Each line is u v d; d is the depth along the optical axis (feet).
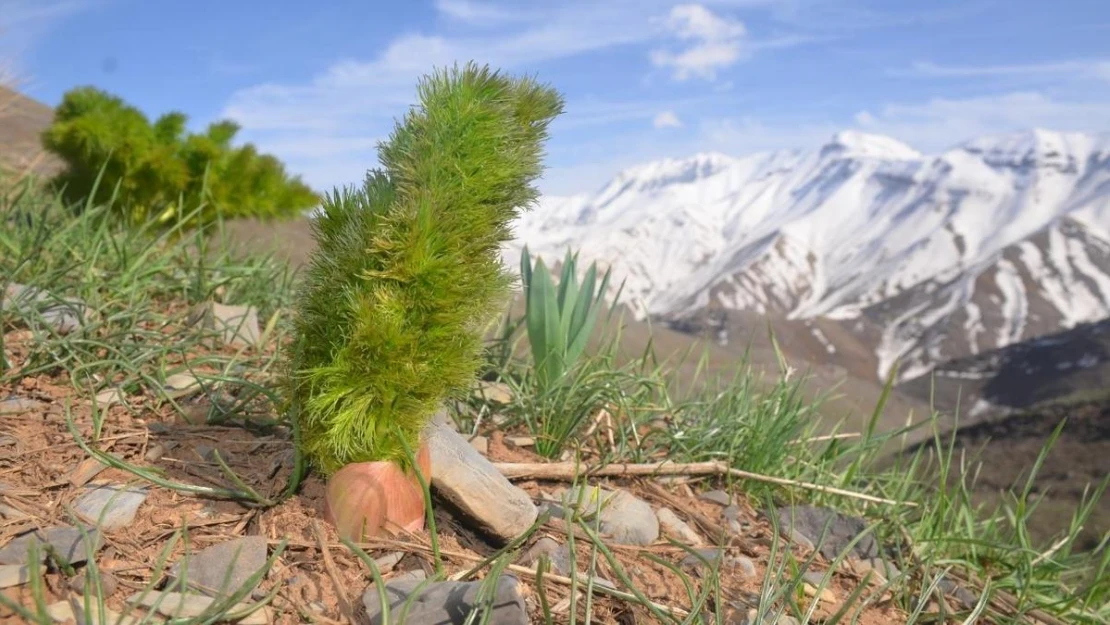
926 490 2.60
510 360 2.51
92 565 1.12
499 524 1.49
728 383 2.59
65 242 2.64
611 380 2.31
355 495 1.36
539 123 1.39
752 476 2.18
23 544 1.23
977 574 2.17
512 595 1.18
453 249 1.30
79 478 1.48
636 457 2.20
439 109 1.30
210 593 1.21
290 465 1.63
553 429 2.17
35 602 1.07
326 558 1.32
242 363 2.16
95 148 3.83
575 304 2.35
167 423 1.78
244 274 2.84
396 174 1.31
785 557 1.49
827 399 2.53
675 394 2.65
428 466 1.44
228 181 4.14
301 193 4.52
